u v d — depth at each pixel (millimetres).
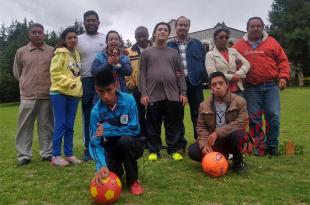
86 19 6957
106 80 4797
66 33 6574
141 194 4895
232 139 5688
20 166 6578
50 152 6953
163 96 6688
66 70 6484
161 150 7613
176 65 6801
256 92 7035
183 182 5379
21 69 6832
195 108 7293
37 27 6637
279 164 6320
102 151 4793
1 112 24609
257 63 6949
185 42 7270
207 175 5672
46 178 5742
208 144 5848
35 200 4758
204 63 7262
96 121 4977
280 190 4965
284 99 22453
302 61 42594
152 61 6723
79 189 5176
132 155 4918
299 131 10148
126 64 6453
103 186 4520
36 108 6738
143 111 7594
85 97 6883
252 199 4645
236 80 6758
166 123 6855
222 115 5977
